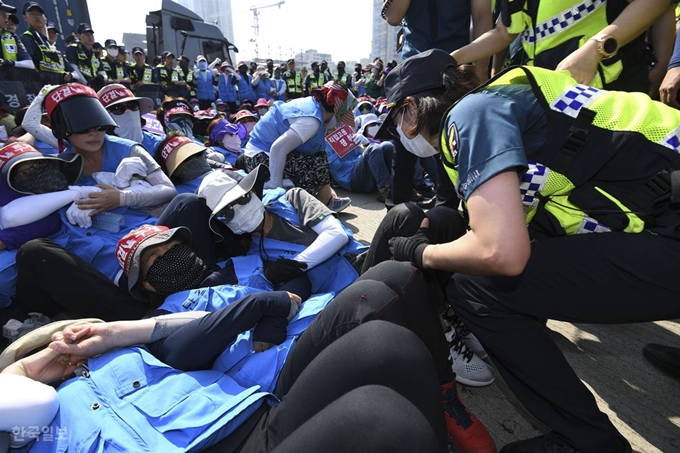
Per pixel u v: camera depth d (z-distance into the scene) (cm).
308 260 191
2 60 459
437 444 70
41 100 282
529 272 108
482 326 119
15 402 97
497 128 92
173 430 105
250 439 105
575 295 105
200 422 105
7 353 124
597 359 178
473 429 131
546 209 108
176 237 177
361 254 217
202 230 208
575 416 112
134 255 164
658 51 187
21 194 209
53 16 808
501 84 107
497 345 118
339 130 377
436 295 151
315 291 207
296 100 336
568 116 98
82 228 219
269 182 321
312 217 205
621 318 106
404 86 126
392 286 120
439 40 239
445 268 111
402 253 130
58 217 217
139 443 103
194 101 1053
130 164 239
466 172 94
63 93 221
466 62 185
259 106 802
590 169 98
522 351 114
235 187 194
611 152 96
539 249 109
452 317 173
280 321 142
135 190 236
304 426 74
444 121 107
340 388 89
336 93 318
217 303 162
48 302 197
